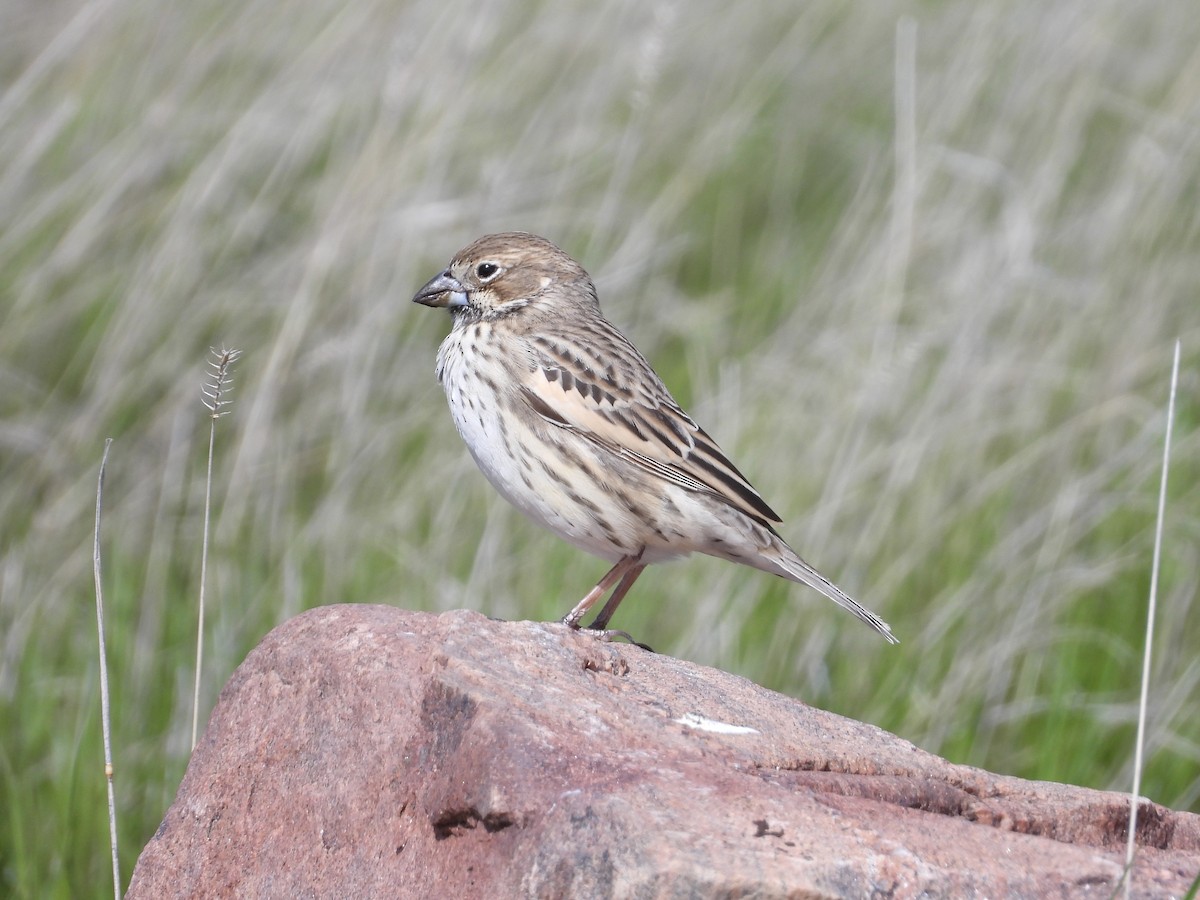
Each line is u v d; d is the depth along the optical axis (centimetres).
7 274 1311
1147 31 1800
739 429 1191
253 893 642
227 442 1244
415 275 1292
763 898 530
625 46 1527
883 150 1614
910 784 635
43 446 1216
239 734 678
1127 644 1134
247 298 1284
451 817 591
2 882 936
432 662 641
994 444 1244
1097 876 576
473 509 1180
